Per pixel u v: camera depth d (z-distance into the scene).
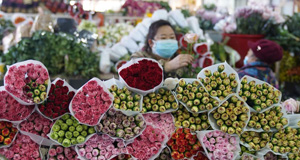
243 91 1.86
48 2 5.34
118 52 3.84
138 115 1.74
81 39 3.67
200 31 4.00
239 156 1.89
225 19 5.05
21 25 3.81
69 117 1.71
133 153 1.76
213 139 1.81
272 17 4.41
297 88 4.54
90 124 1.64
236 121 1.79
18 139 1.71
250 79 1.88
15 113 1.61
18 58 3.39
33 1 5.37
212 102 1.79
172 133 1.82
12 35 3.97
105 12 5.31
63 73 3.56
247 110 1.77
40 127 1.70
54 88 1.71
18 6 5.39
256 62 3.10
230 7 6.76
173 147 1.82
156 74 1.76
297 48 4.55
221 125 1.80
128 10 5.35
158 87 1.77
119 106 1.72
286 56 4.59
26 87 1.60
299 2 6.39
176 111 1.87
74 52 3.53
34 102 1.62
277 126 1.86
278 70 4.55
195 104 1.78
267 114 1.89
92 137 1.73
